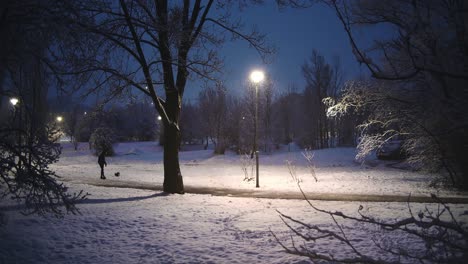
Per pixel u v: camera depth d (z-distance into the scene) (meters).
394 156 28.83
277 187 17.98
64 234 7.72
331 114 17.50
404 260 5.54
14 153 6.41
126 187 17.11
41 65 6.82
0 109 6.65
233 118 50.62
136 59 12.49
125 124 68.31
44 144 6.61
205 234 8.07
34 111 6.91
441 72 2.92
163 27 10.83
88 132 57.06
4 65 6.15
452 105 3.38
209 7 14.41
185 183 20.61
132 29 11.74
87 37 7.40
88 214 9.63
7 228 7.61
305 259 6.05
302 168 30.91
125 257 6.54
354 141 52.25
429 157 14.98
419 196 13.48
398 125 16.31
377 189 15.87
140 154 48.16
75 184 17.20
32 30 6.34
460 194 13.73
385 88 13.27
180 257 6.52
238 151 47.78
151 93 13.55
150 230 8.37
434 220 3.07
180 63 13.33
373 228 8.04
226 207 11.45
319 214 10.09
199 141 79.44
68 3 6.49
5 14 5.92
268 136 50.94
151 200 12.64
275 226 8.70
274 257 6.34
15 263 6.02
